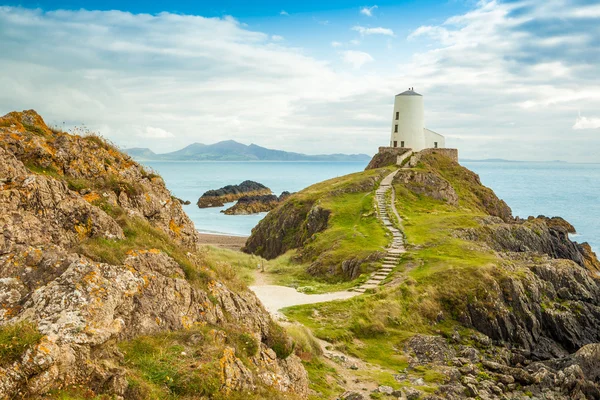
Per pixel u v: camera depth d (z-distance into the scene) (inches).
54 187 622.8
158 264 659.4
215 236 3403.1
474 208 2947.8
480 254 1685.5
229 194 5674.2
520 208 5428.2
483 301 1341.0
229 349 583.5
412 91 3649.1
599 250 3206.2
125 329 547.5
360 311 1214.9
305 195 2780.5
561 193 7401.6
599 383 1079.6
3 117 802.2
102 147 911.7
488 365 1040.2
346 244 1850.4
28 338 436.8
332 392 777.6
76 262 542.9
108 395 452.4
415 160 3302.2
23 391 412.2
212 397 511.8
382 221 2177.7
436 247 1743.4
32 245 549.6
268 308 1232.2
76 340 462.0
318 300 1311.5
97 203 706.8
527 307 1400.1
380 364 986.7
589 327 1434.5
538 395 943.7
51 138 818.2
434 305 1312.7
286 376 698.8
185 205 5497.1
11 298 490.6
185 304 637.3
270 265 1859.0
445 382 904.3
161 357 532.7
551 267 1637.6
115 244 637.3
